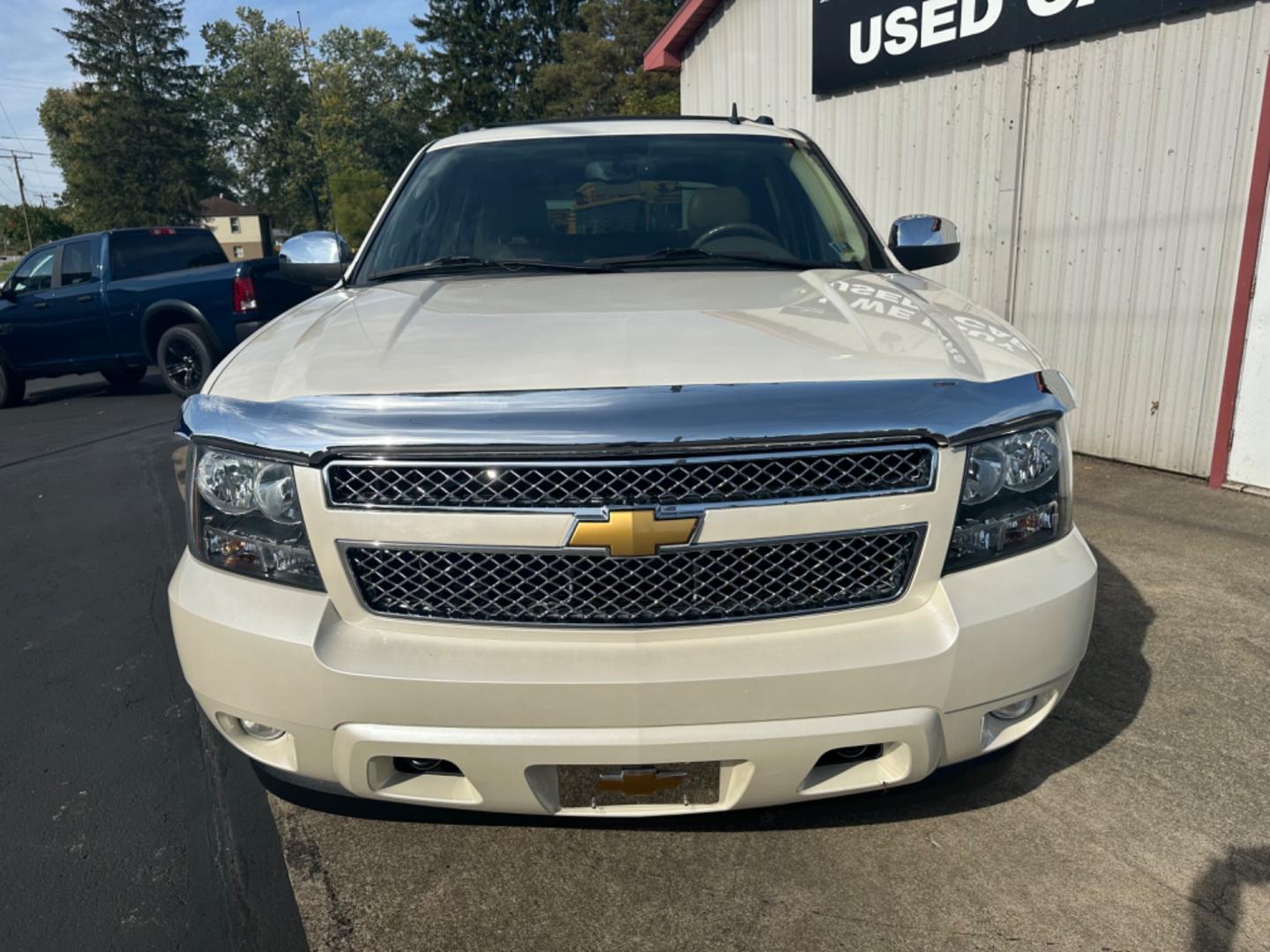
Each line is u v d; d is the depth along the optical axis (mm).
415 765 1887
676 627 1782
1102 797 2443
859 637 1808
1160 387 5332
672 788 1847
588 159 3275
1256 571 3902
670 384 1759
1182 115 4984
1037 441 1937
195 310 9359
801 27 7895
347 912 2105
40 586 4281
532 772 1806
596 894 2137
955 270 6586
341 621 1831
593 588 1776
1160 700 2924
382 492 1777
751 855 2248
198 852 2338
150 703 3125
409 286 2643
